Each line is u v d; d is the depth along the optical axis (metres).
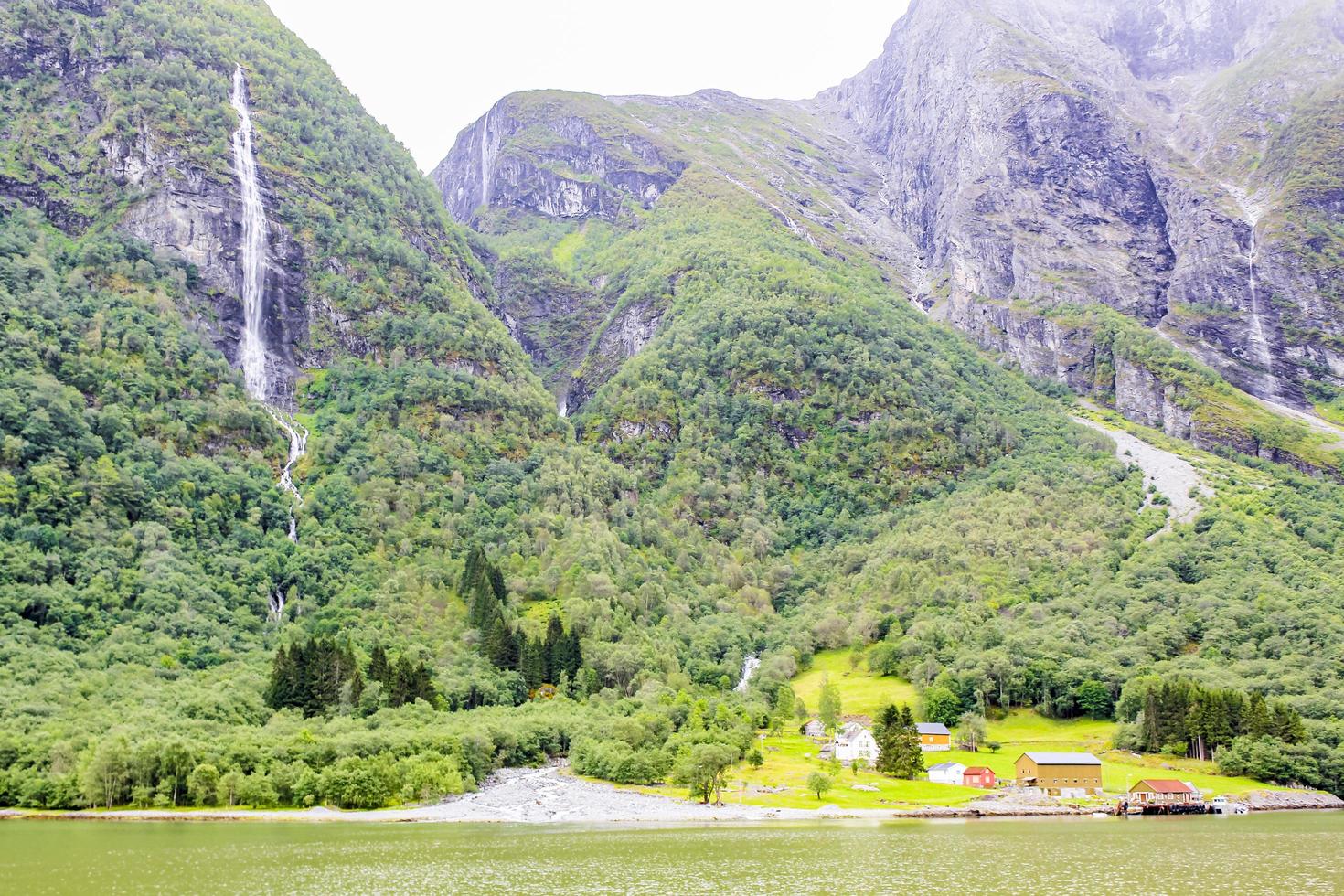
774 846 151.62
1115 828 168.88
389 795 172.38
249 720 183.00
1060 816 181.00
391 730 184.88
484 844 150.00
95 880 123.25
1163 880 131.12
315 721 185.62
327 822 162.38
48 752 163.25
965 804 185.00
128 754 161.75
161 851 138.12
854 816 175.25
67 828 150.50
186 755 165.12
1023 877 132.62
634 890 125.50
